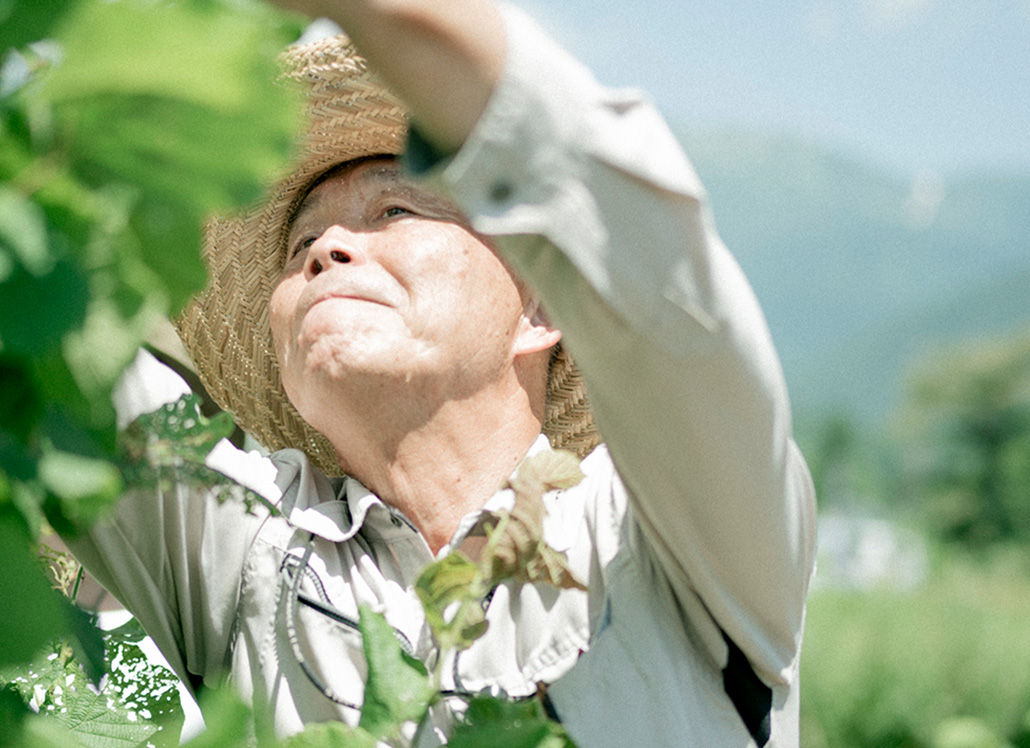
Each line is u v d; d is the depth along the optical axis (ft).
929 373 164.55
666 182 2.48
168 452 2.31
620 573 3.70
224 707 1.88
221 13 1.63
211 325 4.94
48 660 2.78
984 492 140.15
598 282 2.51
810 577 3.67
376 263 4.01
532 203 2.43
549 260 2.59
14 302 1.56
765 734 3.56
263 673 3.76
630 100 2.52
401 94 2.38
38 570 1.83
